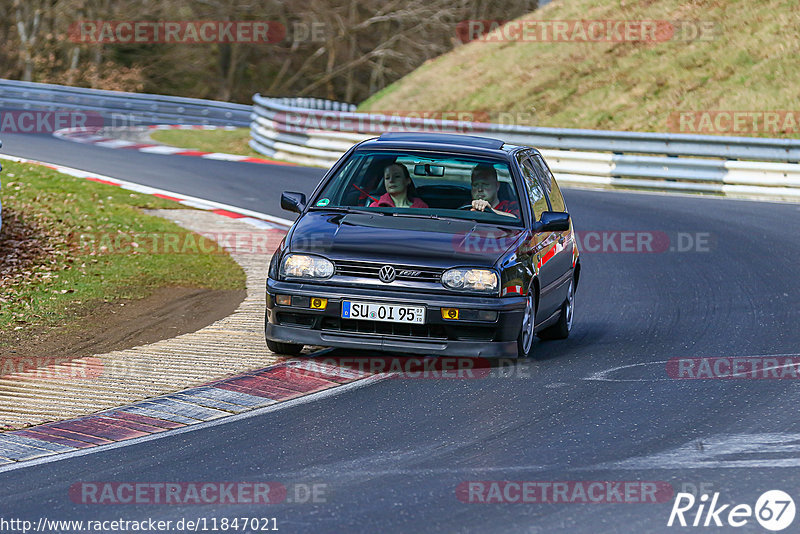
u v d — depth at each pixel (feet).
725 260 148.36
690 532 53.52
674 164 225.35
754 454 66.08
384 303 83.92
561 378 85.56
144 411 75.66
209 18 586.45
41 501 58.13
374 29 593.42
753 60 304.09
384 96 390.21
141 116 396.78
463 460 64.75
